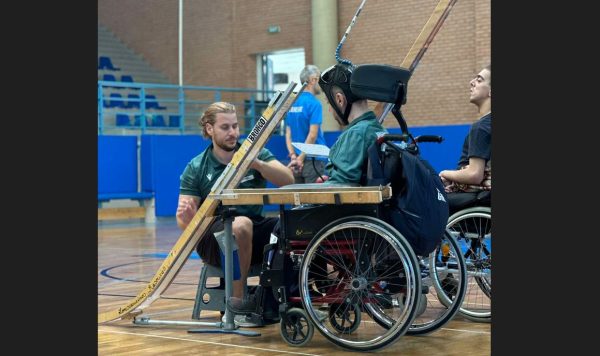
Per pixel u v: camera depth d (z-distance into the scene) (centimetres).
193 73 1430
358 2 1223
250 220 339
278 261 300
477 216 346
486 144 347
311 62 1284
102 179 1009
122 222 1059
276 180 347
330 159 301
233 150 347
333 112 310
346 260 305
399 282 301
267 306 326
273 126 310
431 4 1155
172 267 330
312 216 294
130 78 1440
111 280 505
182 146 1047
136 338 311
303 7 1289
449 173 354
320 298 294
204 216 319
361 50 1230
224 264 337
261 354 277
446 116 1143
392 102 296
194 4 1419
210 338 309
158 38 1469
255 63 1366
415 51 379
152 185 1032
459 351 279
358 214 287
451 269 334
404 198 284
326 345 294
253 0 1347
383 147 289
